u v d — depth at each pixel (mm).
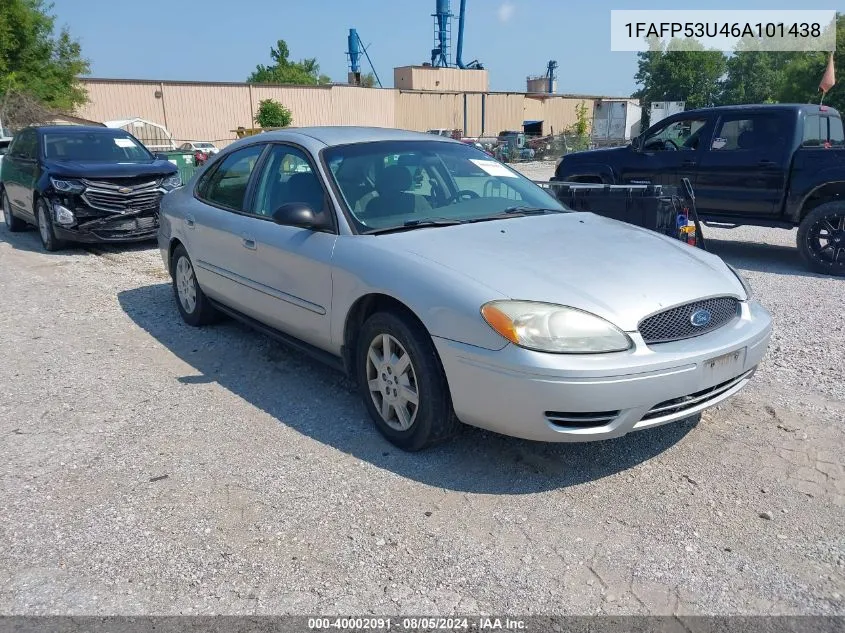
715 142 9211
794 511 3191
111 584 2762
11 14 30875
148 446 3885
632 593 2680
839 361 5090
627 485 3420
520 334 3145
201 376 4930
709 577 2764
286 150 4789
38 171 9906
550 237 3957
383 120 46906
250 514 3211
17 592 2723
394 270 3637
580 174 10633
